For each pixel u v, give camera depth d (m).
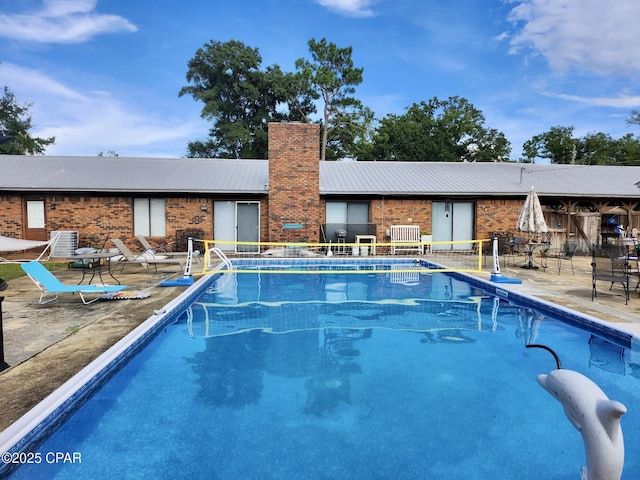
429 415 3.75
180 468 2.95
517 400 4.04
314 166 15.97
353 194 16.11
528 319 6.93
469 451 3.20
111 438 3.31
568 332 6.14
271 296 8.86
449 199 16.84
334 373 4.68
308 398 4.05
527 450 3.22
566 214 17.69
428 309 7.71
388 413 3.78
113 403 3.91
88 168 17.55
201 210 16.02
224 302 8.23
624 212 18.81
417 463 3.05
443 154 39.78
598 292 8.05
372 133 38.75
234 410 3.80
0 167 17.12
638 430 3.46
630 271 7.89
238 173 17.89
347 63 38.12
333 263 13.81
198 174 17.45
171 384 4.33
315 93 38.81
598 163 43.41
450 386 4.35
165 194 15.86
